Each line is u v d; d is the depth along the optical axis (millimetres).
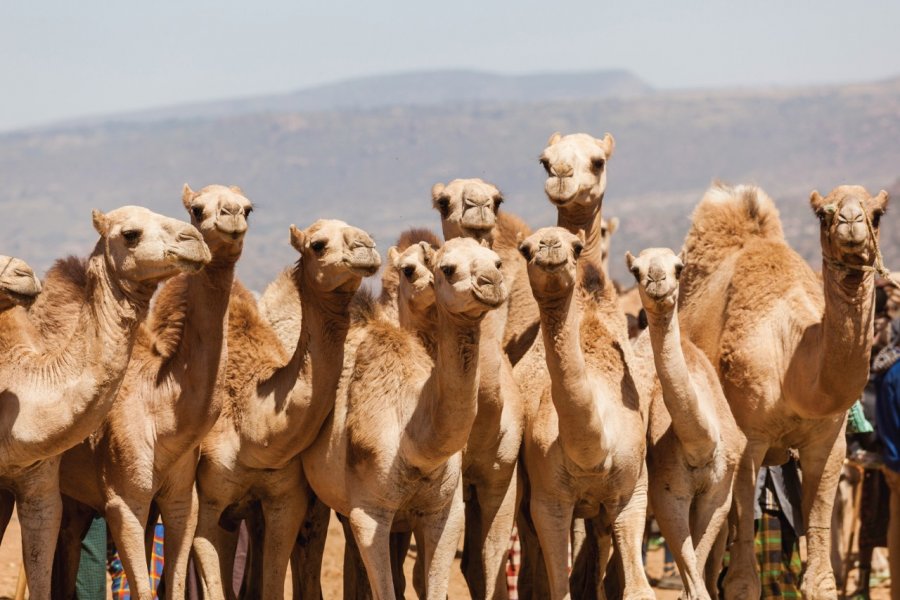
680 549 31266
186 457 31281
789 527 37531
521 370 34344
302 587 34812
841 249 30688
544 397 32156
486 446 31953
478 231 33031
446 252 27578
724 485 32000
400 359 30656
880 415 35625
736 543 33469
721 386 34906
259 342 33188
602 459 30094
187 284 30906
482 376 30875
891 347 35688
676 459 31484
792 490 37250
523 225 37875
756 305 35219
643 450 31172
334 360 31000
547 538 31188
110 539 38500
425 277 31000
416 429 29406
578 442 29562
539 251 28234
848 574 49031
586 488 31016
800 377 33250
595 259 36156
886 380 35406
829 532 34344
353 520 30359
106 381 27469
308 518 34562
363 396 30625
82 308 27875
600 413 30266
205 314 30266
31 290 27406
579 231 35031
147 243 27094
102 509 32125
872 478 44844
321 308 30875
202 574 32219
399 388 30328
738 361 34781
